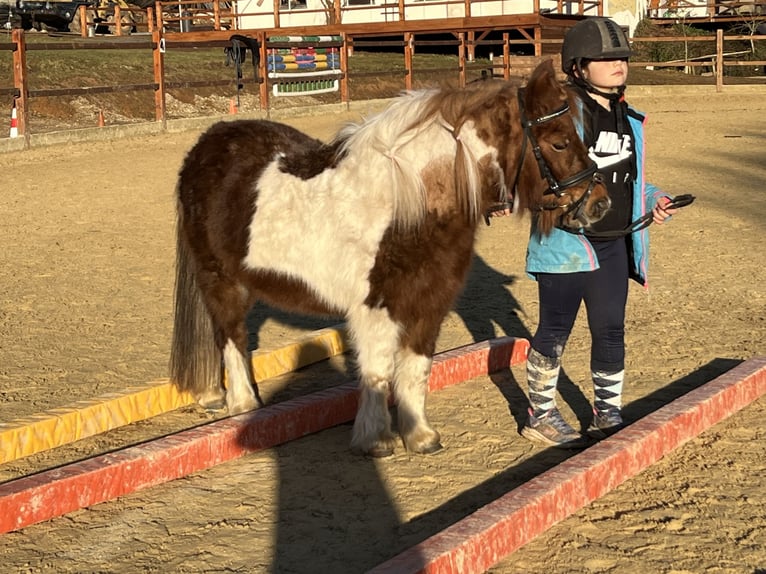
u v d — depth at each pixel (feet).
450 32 87.40
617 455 13.34
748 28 105.40
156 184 42.01
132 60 73.31
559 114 13.17
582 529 12.15
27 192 40.09
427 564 10.03
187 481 14.10
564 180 13.28
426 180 13.80
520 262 29.22
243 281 16.03
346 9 91.35
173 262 29.07
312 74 71.15
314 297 15.02
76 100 61.72
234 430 14.89
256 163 15.81
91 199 38.78
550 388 15.21
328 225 14.46
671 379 18.45
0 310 23.88
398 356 14.88
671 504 12.85
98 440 15.88
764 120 65.26
